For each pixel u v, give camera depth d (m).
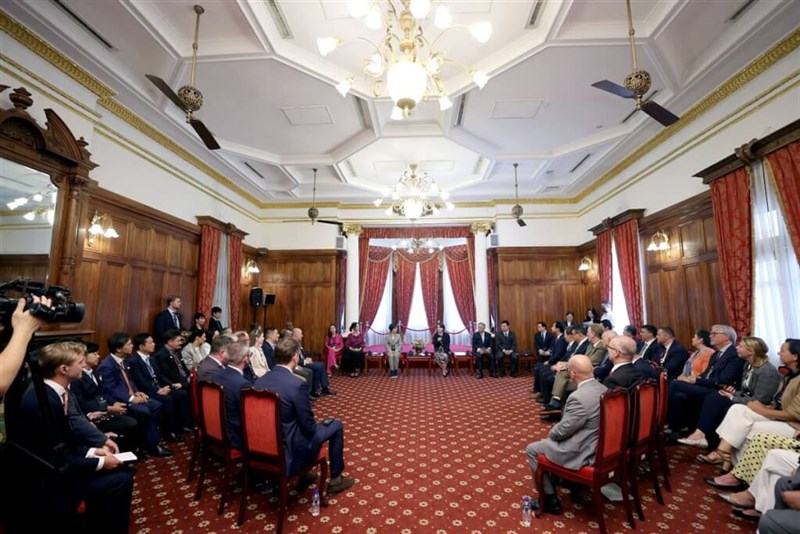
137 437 3.82
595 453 2.55
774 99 4.23
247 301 9.57
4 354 1.43
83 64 4.28
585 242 9.35
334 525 2.61
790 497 2.06
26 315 1.52
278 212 10.44
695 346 4.77
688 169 5.66
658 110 3.33
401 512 2.78
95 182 4.33
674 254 6.04
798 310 3.96
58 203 3.90
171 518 2.70
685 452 3.92
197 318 6.47
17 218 3.56
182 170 6.77
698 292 5.53
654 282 6.51
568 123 6.20
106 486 2.21
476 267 10.33
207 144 4.04
